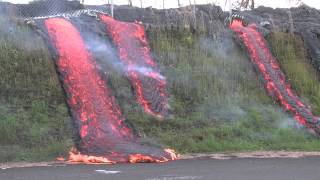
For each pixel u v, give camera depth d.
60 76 19.02
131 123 18.62
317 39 28.86
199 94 21.55
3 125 16.55
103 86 19.42
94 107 18.33
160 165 14.43
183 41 24.23
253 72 24.53
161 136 18.55
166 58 22.75
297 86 25.45
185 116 20.27
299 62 27.00
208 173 12.76
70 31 20.88
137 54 21.91
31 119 17.33
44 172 12.84
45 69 19.05
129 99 19.72
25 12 22.38
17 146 16.16
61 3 23.55
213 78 22.66
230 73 23.61
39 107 17.84
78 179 11.73
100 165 14.39
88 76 19.38
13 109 17.44
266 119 21.62
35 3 22.81
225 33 26.00
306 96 25.17
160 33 23.80
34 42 19.70
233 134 19.81
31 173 12.66
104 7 24.53
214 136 19.36
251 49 25.70
